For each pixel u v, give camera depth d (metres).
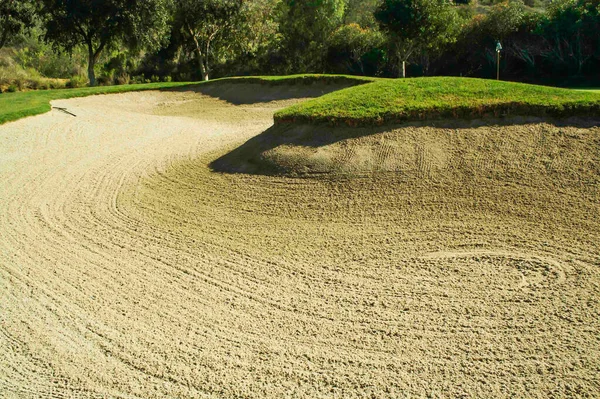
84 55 42.19
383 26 32.19
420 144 11.79
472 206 10.02
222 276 8.48
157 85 28.44
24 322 7.48
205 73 38.50
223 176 12.80
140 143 17.28
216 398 5.89
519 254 8.41
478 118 12.15
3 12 33.38
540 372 5.91
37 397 6.02
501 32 34.78
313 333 6.89
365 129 12.46
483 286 7.66
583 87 28.83
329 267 8.53
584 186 10.05
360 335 6.79
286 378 6.12
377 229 9.66
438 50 35.84
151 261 9.12
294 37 42.69
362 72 40.53
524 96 12.47
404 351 6.43
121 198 12.26
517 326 6.72
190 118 22.33
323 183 11.45
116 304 7.83
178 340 6.92
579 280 7.57
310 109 13.45
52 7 32.97
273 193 11.48
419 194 10.59
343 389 5.91
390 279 8.03
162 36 35.34
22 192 12.98
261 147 13.34
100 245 9.86
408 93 13.49
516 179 10.52
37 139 17.80
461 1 50.25
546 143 11.20
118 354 6.71
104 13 32.88
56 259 9.36
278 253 9.13
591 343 6.29
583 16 31.70
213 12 36.03
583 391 5.60
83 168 14.75
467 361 6.18
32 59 41.00
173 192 12.35
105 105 25.59
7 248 9.88
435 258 8.52
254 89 25.98
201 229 10.31
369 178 11.27
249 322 7.22
